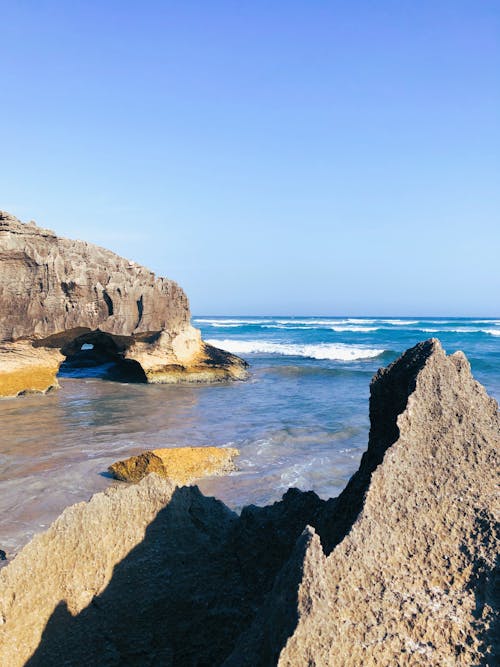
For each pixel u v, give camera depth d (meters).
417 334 70.00
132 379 30.02
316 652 2.50
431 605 2.82
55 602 3.50
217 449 12.96
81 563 3.65
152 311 28.20
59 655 3.41
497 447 3.60
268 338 64.75
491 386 26.06
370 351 43.72
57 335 24.70
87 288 25.16
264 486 11.29
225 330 83.50
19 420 18.31
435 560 3.05
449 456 3.56
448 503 3.32
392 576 2.96
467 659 2.61
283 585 2.76
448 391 3.92
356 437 15.44
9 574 3.37
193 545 4.05
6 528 8.98
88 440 15.28
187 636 3.78
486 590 2.88
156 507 4.00
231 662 2.84
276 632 2.63
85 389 26.45
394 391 4.31
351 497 3.79
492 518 3.19
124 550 3.80
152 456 11.66
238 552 4.10
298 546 2.84
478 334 69.12
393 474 3.44
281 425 17.23
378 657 2.59
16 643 3.28
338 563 2.94
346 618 2.72
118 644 3.63
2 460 13.11
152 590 3.81
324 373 31.95
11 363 23.86
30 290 23.28
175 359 29.14
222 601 3.91
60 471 12.17
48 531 3.64
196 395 24.52
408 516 3.25
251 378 30.64
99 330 25.95
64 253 25.22
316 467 12.55
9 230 22.47
